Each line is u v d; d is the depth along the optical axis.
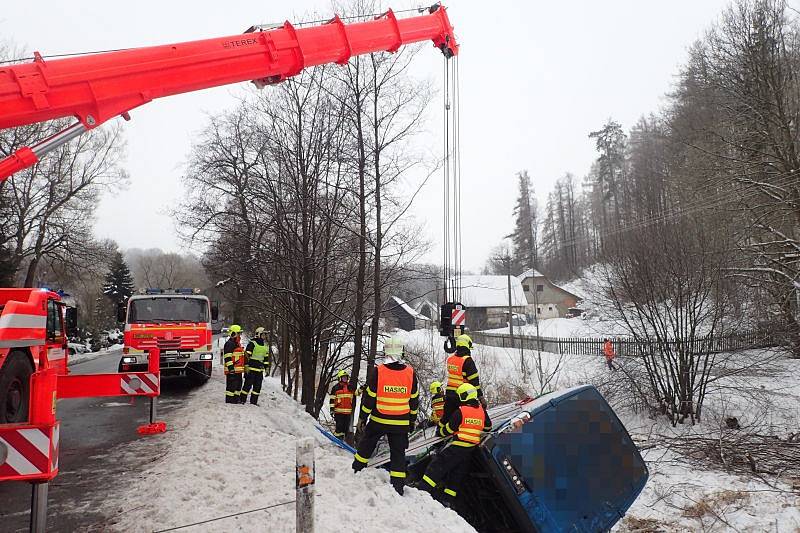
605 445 7.11
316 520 4.79
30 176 32.66
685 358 18.66
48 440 3.61
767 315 20.88
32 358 7.75
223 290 24.25
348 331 18.06
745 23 24.28
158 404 12.46
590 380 22.27
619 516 6.86
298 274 16.77
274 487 5.96
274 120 16.64
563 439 6.69
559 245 77.19
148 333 13.98
